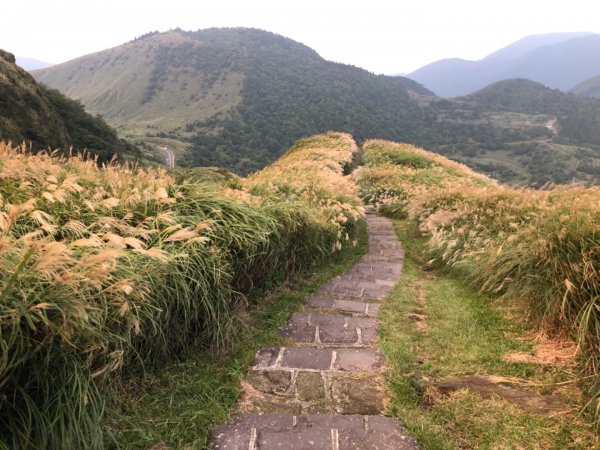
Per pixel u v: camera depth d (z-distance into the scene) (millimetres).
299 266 6105
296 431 2605
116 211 3814
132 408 2666
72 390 2080
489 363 3490
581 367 3215
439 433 2600
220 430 2604
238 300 4449
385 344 3879
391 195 15008
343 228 8109
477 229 6848
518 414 2754
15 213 2338
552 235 4121
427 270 7039
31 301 1968
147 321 2977
